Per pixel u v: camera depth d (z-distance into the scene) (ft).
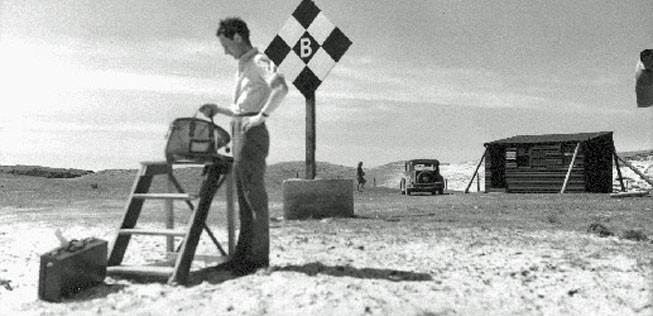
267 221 17.02
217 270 16.96
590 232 27.86
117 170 134.62
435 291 14.69
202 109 16.42
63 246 14.94
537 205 53.98
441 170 162.40
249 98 16.71
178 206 52.01
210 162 16.39
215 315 12.60
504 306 13.80
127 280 16.03
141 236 25.77
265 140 16.71
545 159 90.38
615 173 124.47
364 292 14.07
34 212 43.78
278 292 14.03
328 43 36.19
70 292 14.61
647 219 36.86
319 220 34.73
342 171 157.17
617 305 14.15
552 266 18.31
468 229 28.94
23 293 16.06
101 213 41.68
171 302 13.56
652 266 18.31
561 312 13.56
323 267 17.02
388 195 86.99
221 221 32.81
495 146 95.04
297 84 36.91
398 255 19.99
